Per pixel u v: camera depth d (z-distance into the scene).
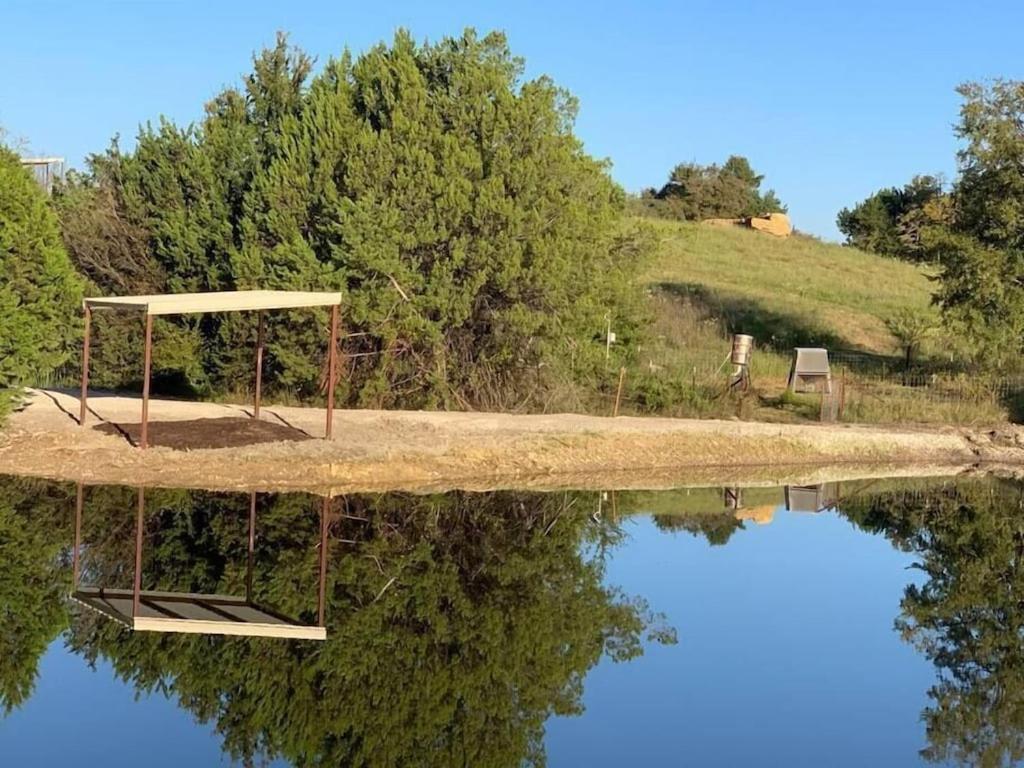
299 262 22.42
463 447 20.09
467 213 23.06
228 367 24.77
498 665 10.52
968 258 29.39
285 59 27.50
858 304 44.19
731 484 21.36
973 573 15.52
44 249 18.81
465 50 24.59
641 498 19.64
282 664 10.20
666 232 34.66
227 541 14.77
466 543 15.70
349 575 13.66
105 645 10.52
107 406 21.80
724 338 36.47
